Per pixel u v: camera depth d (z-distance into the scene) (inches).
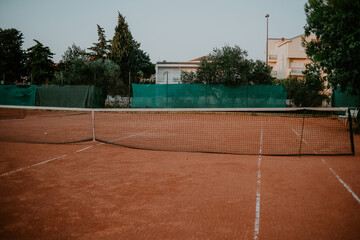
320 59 418.6
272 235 112.1
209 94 733.9
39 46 1318.9
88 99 749.9
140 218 127.3
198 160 241.3
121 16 1483.8
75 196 154.4
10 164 223.6
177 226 119.7
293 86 754.8
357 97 517.7
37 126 479.5
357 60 354.3
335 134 408.2
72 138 356.2
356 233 113.7
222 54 756.6
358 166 221.5
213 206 141.0
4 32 1498.5
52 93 767.1
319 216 129.7
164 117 665.0
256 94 719.7
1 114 706.2
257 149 293.1
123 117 661.9
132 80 1393.9
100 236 111.3
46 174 196.2
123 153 269.4
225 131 430.9
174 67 1423.5
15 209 136.9
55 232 114.5
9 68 1478.8
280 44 1440.7
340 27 350.9
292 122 569.6
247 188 168.2
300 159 247.1
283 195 156.7
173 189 166.1
